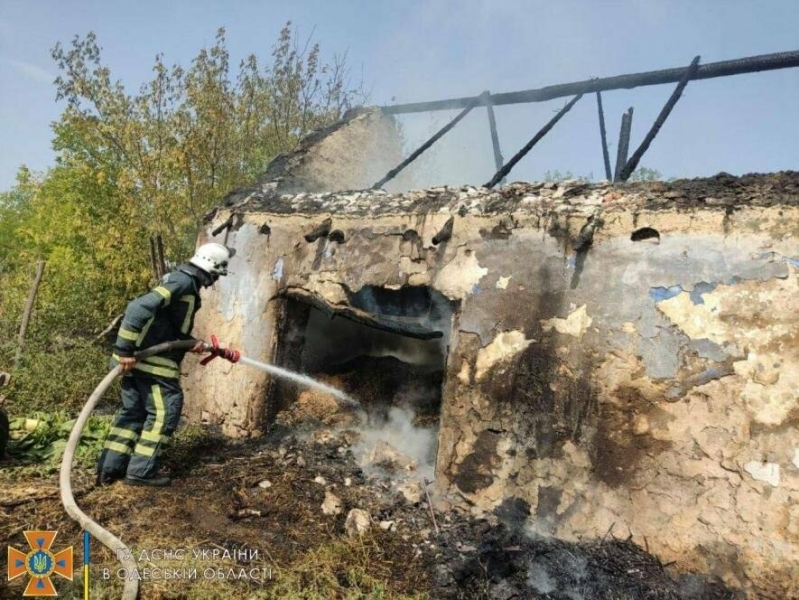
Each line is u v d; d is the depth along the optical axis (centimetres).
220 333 580
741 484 299
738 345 307
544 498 358
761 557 290
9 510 361
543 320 372
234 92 1056
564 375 360
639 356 334
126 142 1033
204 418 577
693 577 305
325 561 327
